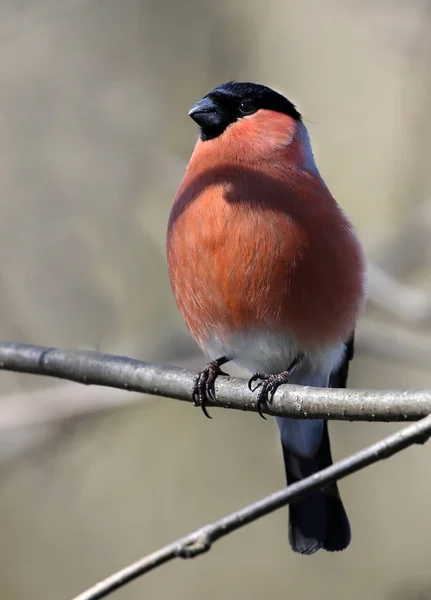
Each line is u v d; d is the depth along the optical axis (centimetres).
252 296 739
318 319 748
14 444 1228
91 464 1341
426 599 1170
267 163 770
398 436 497
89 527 1302
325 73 1400
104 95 1241
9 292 1223
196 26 1338
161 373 715
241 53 1362
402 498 1330
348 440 1349
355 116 1400
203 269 745
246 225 730
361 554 1300
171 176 1240
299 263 730
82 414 1229
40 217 1221
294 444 841
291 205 738
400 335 1218
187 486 1328
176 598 1290
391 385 1374
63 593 1262
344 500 1334
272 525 1338
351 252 760
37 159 1214
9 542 1286
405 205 1377
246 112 809
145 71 1301
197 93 1323
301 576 1301
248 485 1326
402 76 1338
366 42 1391
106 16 1291
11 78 1229
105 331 1250
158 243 1280
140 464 1343
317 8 1385
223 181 755
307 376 795
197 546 478
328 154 1400
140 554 1284
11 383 1290
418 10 1267
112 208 1238
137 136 1236
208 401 698
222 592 1295
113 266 1277
